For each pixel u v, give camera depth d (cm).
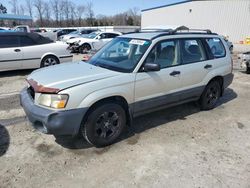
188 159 355
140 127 456
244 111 554
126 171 326
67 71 397
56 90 334
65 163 341
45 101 339
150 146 389
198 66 491
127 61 417
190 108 560
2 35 842
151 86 415
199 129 455
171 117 507
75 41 1653
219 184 304
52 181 306
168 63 446
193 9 2912
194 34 504
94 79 362
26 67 888
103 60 446
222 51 563
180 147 388
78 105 340
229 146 396
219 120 499
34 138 407
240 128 464
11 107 553
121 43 462
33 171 323
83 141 400
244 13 2394
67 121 336
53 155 360
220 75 543
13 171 322
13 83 771
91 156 359
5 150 370
